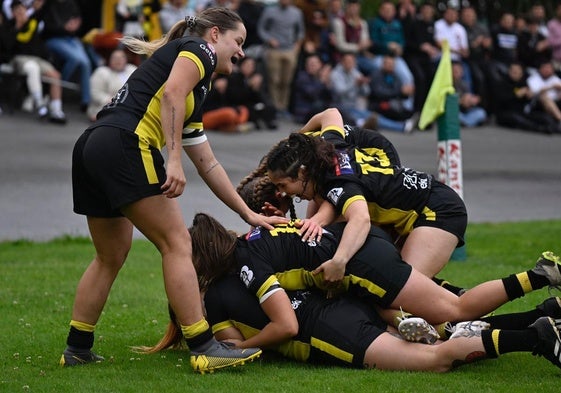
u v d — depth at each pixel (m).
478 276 20.66
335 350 13.10
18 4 41.44
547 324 12.11
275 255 13.45
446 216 14.52
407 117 47.47
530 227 29.91
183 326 12.91
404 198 14.47
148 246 26.06
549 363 13.64
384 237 13.84
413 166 39.25
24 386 12.30
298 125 45.41
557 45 52.44
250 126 44.38
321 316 13.26
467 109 50.88
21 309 17.83
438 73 22.97
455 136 22.91
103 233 13.30
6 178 34.38
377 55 47.75
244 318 13.52
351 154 14.72
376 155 15.40
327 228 13.82
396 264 13.45
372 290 13.36
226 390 12.03
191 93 12.77
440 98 22.77
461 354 12.50
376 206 14.38
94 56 44.75
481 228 29.88
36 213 30.45
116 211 12.96
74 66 42.91
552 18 58.47
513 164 43.12
